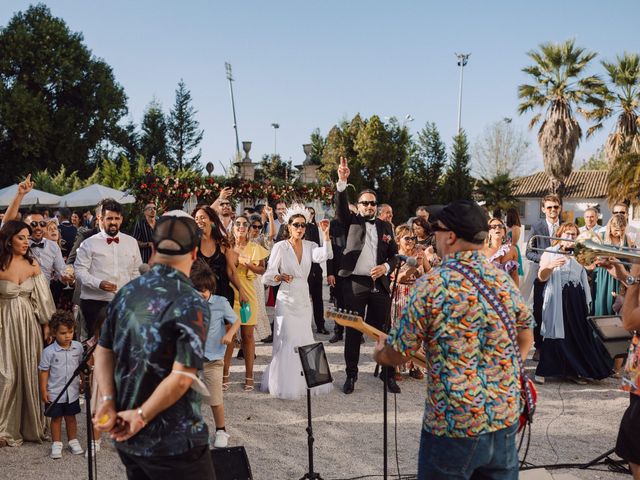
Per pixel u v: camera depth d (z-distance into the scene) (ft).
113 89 123.65
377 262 21.38
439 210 8.89
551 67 107.24
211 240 19.83
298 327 20.61
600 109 104.88
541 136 109.50
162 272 7.93
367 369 24.35
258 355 26.55
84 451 15.83
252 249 22.45
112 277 18.71
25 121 108.78
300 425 17.90
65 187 87.56
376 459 15.42
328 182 53.67
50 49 116.37
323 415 18.80
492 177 143.84
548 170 109.50
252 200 47.03
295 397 20.25
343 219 21.76
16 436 16.28
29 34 114.62
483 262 8.51
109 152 128.47
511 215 23.99
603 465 14.94
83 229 23.84
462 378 8.09
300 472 14.58
